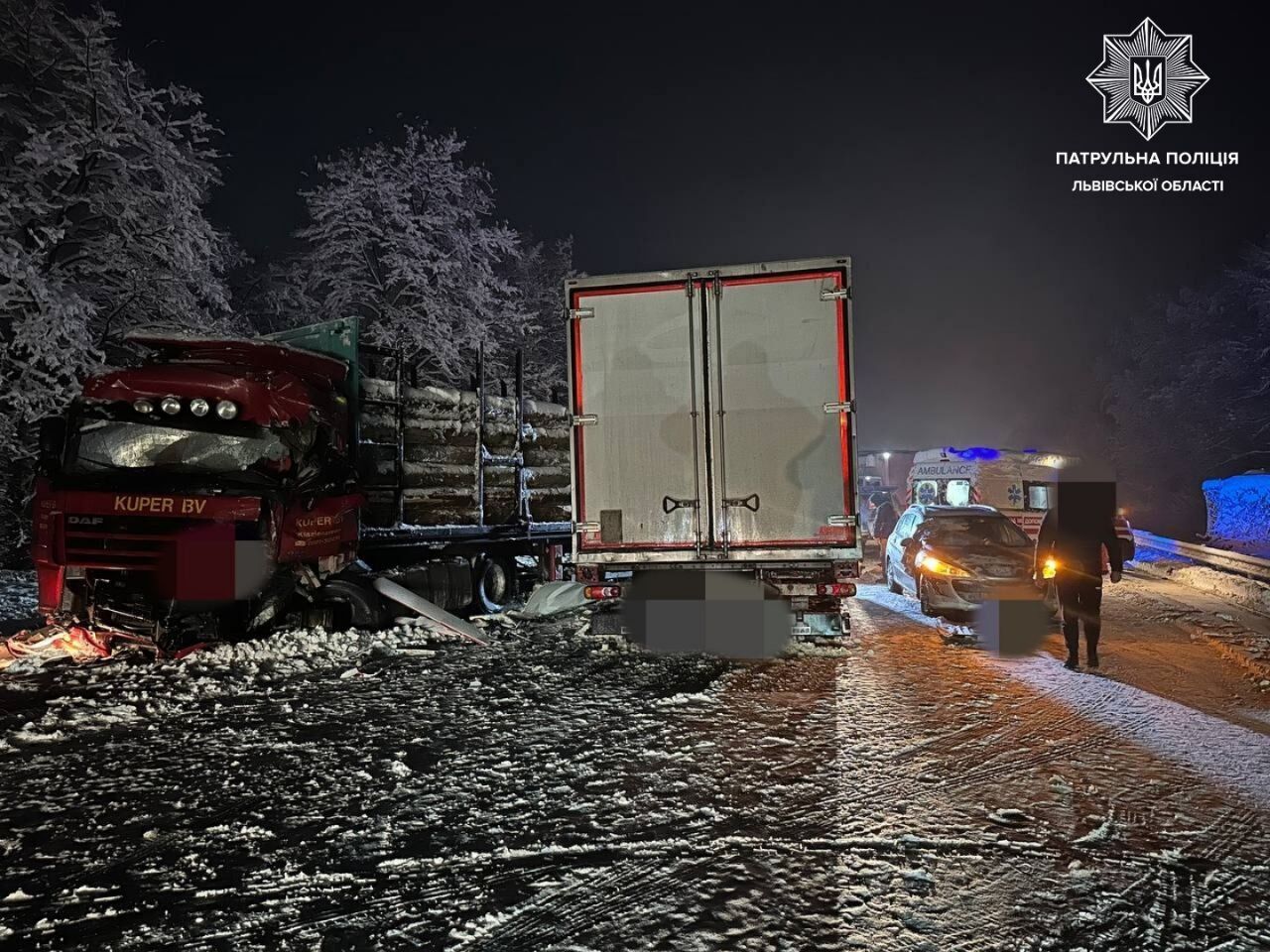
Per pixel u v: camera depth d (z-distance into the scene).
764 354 8.07
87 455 8.01
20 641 8.02
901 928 3.28
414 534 10.73
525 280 34.31
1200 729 5.85
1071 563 7.80
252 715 6.23
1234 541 22.80
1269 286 34.12
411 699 6.67
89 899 3.54
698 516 8.12
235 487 7.82
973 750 5.38
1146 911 3.40
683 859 3.88
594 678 7.38
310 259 25.33
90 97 17.73
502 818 4.33
